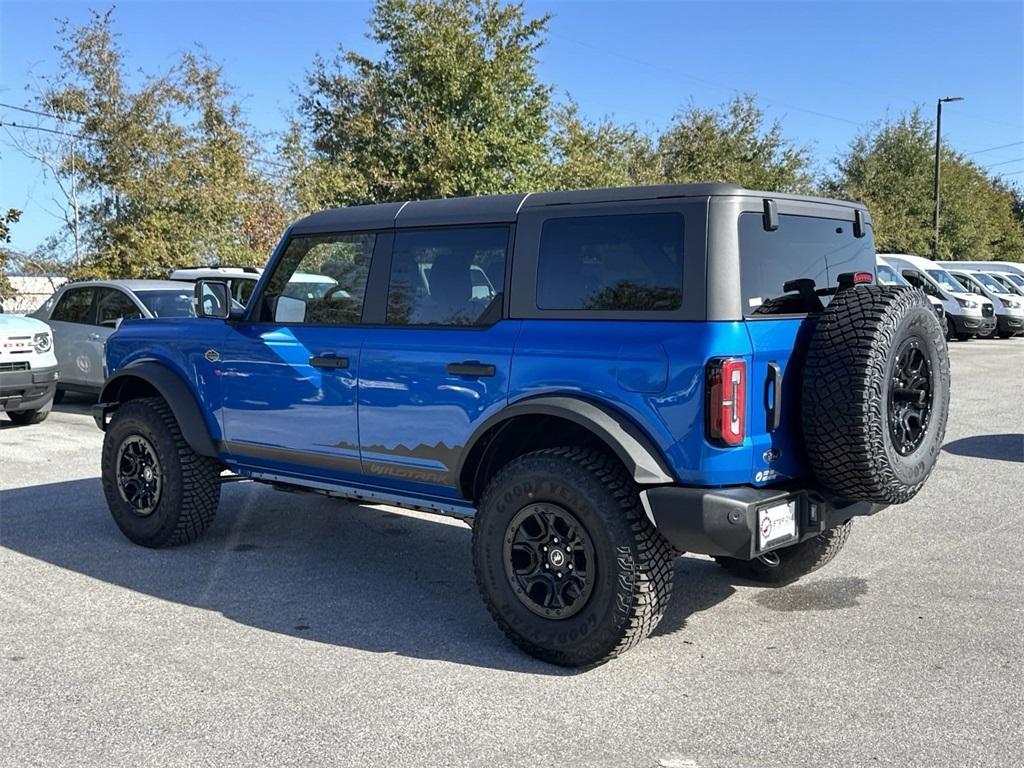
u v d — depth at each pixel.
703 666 4.18
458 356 4.52
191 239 19.00
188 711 3.71
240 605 5.00
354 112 24.67
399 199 23.59
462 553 6.07
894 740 3.46
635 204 4.07
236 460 5.73
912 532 6.44
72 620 4.75
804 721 3.62
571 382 4.13
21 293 18.69
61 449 9.76
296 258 5.38
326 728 3.57
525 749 3.41
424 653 4.34
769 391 3.94
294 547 6.15
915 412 4.17
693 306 3.87
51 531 6.47
